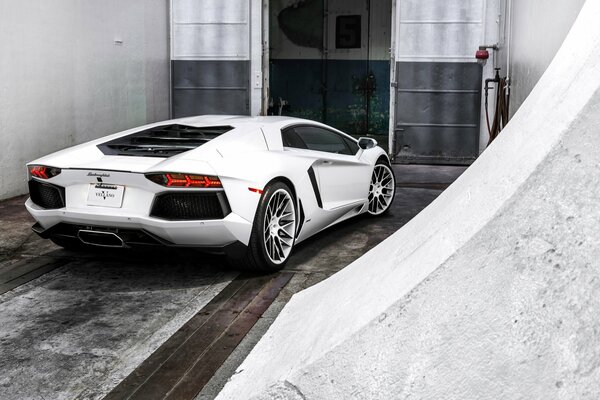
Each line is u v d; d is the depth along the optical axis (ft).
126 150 13.71
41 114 24.47
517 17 28.55
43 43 24.40
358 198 17.87
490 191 6.51
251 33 35.53
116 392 8.45
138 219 12.30
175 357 9.53
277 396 6.12
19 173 23.36
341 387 5.78
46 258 15.07
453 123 33.19
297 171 14.57
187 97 36.37
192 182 12.19
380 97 45.55
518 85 27.73
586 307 4.93
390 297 6.23
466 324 5.40
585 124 5.63
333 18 45.24
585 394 4.63
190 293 12.53
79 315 11.32
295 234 14.62
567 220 5.33
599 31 8.77
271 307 11.72
